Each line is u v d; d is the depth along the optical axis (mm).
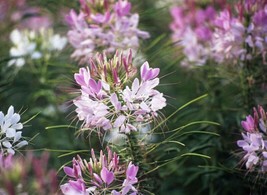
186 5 1650
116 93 1168
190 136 1445
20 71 1603
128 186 1122
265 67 1434
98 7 1404
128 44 1377
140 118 1156
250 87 1447
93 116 1149
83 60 1397
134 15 1388
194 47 1591
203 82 1592
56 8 1617
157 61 1525
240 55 1423
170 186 1576
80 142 1520
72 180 1161
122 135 1227
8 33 1718
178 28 1646
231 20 1411
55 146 1544
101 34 1362
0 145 1185
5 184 1017
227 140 1475
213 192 1498
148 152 1229
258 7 1397
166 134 1463
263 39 1393
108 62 1191
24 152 1385
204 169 1504
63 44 1565
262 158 1237
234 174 1356
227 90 1566
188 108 1610
